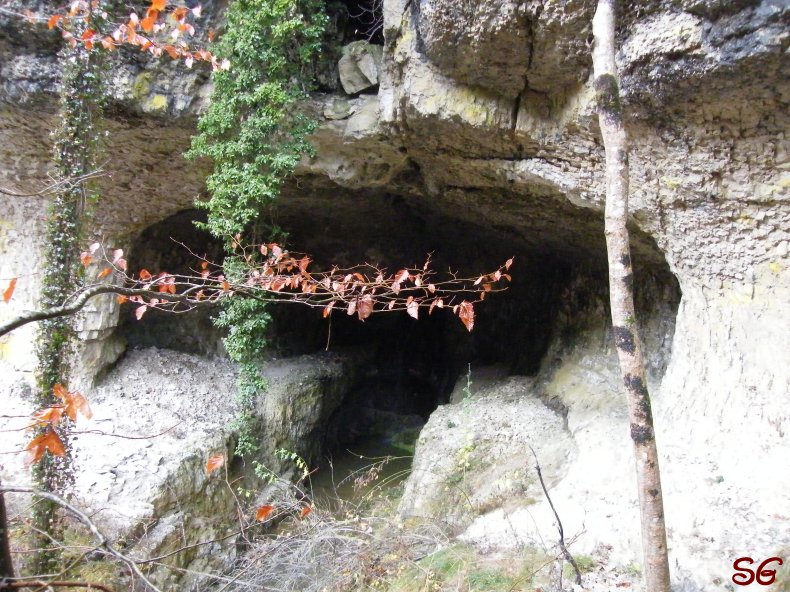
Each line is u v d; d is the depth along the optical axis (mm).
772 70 3523
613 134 2947
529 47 4641
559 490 5152
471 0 4457
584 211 6547
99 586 1834
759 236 4410
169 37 5859
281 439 8625
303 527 5953
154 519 5973
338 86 6574
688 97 4020
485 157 6105
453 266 11586
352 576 4859
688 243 4914
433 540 5074
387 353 13555
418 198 8578
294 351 11609
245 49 5852
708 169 4391
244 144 5977
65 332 5406
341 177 6973
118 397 7996
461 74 5273
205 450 7219
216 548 6684
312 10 6172
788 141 3941
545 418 7305
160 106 6113
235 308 6430
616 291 2848
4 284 7574
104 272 3449
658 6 3771
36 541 4859
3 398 7355
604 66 2994
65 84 5227
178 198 7797
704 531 3801
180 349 9797
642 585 3590
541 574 3887
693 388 4914
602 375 7348
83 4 4312
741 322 4629
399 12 5488
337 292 4039
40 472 5125
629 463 4992
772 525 3662
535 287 10109
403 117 5961
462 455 6707
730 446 4441
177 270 9531
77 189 5227
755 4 3316
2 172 7020
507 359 10703
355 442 11539
